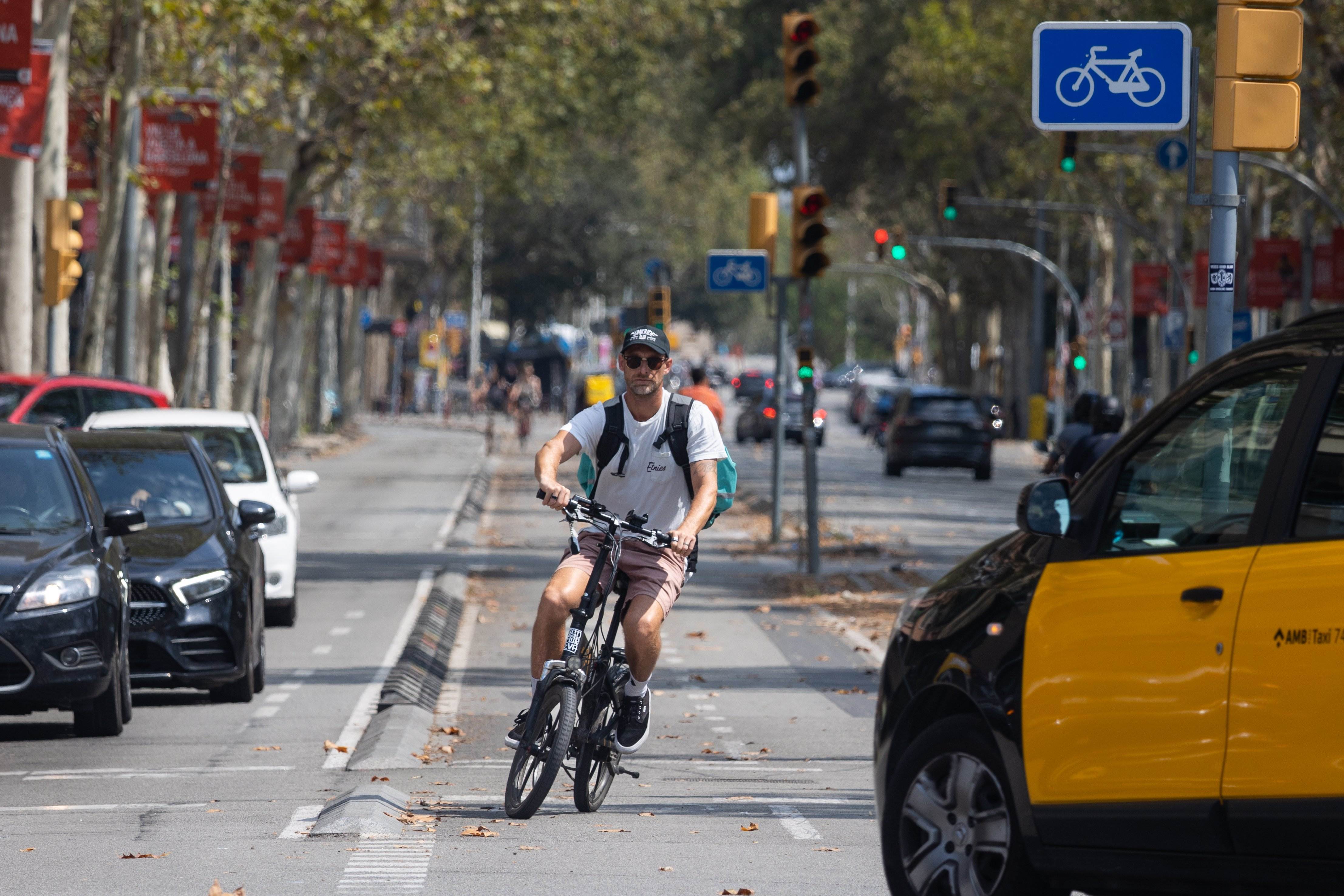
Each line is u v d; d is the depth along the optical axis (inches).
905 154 7534.5
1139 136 5846.5
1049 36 1219.9
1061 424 7549.2
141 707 1581.0
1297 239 4355.3
